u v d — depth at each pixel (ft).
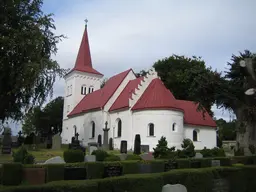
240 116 88.53
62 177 34.01
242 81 88.33
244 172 44.09
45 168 33.27
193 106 145.48
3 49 65.21
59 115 250.37
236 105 90.84
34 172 32.32
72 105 187.52
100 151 54.80
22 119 76.89
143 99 127.85
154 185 31.81
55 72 70.79
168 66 192.03
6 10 68.80
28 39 67.56
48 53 75.41
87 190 26.14
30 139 112.57
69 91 195.21
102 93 161.48
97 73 195.52
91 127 153.69
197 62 189.47
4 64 65.77
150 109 119.85
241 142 86.43
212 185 38.88
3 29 67.10
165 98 121.80
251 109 83.66
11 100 71.87
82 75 191.42
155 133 117.60
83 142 156.56
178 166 46.34
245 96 85.25
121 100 141.18
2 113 73.82
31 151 90.12
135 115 125.29
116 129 136.15
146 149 103.14
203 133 138.92
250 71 68.69
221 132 242.37
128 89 145.79
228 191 41.06
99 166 36.88
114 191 28.71
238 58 87.66
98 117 146.41
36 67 64.85
